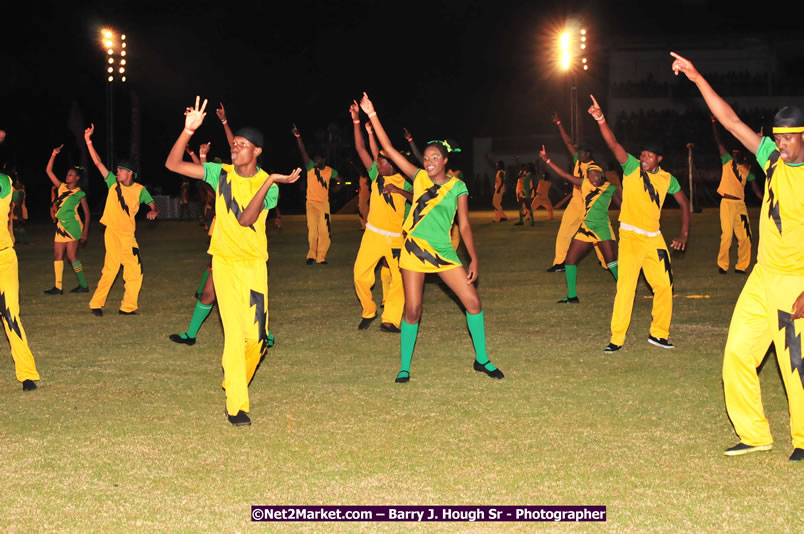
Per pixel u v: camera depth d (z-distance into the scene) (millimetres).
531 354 8641
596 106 8344
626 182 8555
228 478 5191
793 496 4855
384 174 9773
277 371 7980
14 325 7223
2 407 6781
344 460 5496
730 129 5523
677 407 6684
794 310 5383
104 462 5488
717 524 4488
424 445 5785
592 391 7176
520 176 26734
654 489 4973
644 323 10250
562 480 5121
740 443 5652
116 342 9359
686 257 17156
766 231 5477
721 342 9125
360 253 9930
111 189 11047
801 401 5422
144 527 4500
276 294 12977
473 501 4809
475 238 22344
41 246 21438
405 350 7562
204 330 10070
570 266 11820
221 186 6254
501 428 6160
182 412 6633
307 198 17156
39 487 5062
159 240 23312
